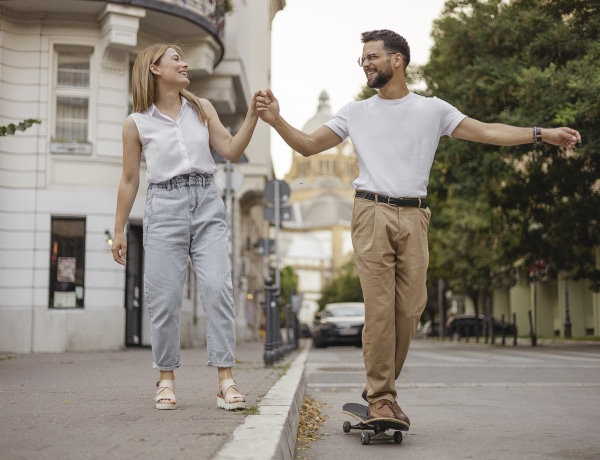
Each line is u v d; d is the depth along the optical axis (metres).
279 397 5.84
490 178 21.17
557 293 42.62
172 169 5.20
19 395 6.16
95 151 18.75
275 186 19.64
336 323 28.44
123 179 5.31
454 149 20.70
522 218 24.16
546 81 17.67
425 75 23.55
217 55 22.16
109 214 18.69
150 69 5.26
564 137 4.91
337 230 176.38
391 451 4.93
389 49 5.00
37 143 18.41
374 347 5.06
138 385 7.30
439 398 8.23
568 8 20.20
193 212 5.22
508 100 19.58
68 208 18.39
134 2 18.45
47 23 18.62
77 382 7.73
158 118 5.26
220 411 4.94
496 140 5.02
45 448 3.54
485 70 19.81
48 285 18.08
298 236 176.38
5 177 18.16
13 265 18.00
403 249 5.04
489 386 9.48
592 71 17.34
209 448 3.50
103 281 18.50
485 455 4.76
